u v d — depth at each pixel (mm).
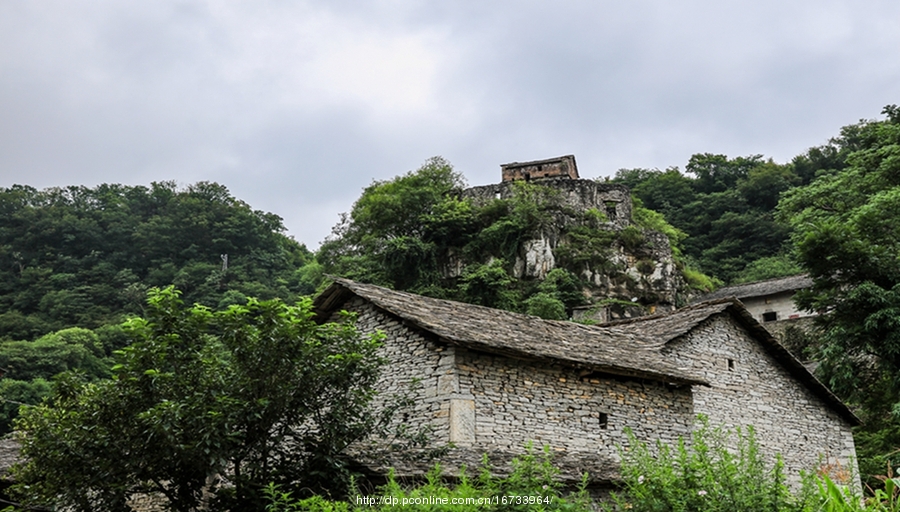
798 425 19672
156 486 12664
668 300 51156
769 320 44531
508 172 59656
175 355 11414
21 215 85188
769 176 74125
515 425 13641
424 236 52594
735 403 18500
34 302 70562
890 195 25125
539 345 14469
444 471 11344
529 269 49750
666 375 15562
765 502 9641
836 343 21516
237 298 67500
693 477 10164
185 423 10805
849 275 22375
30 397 40938
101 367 51750
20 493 12852
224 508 11242
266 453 11672
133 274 76875
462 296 45844
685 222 74000
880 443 22406
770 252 66688
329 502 9992
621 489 12844
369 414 12461
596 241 52250
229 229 84000
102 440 11008
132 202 94812
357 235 54219
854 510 8719
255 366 11625
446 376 13312
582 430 14469
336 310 16016
